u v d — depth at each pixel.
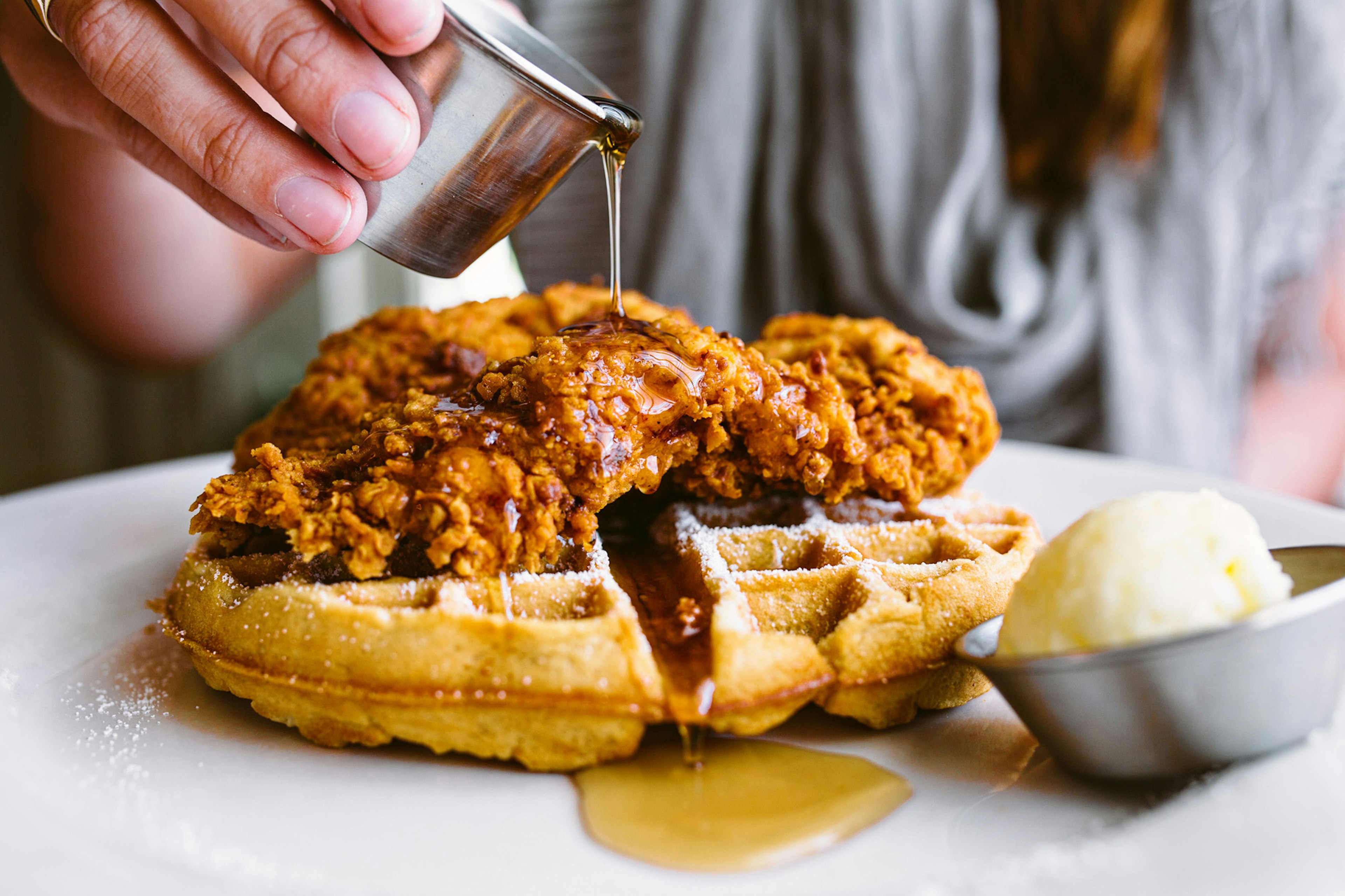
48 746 0.28
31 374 0.82
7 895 0.24
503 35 0.38
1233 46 0.56
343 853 0.26
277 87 0.27
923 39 0.57
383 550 0.29
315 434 0.34
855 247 0.58
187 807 0.27
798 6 0.58
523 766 0.29
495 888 0.25
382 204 0.30
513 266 0.77
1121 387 0.56
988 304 0.59
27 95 0.35
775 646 0.29
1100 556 0.27
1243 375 0.64
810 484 0.32
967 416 0.33
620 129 0.30
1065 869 0.25
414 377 0.34
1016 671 0.27
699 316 0.60
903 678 0.29
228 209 0.33
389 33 0.27
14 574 0.36
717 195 0.58
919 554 0.33
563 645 0.28
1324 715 0.27
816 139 0.59
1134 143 0.57
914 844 0.26
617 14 0.60
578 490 0.30
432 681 0.28
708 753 0.29
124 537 0.38
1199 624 0.26
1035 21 0.56
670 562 0.33
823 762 0.28
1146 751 0.26
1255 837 0.25
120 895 0.24
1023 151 0.58
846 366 0.33
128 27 0.28
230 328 0.72
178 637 0.31
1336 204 0.62
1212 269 0.57
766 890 0.25
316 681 0.28
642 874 0.26
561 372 0.29
